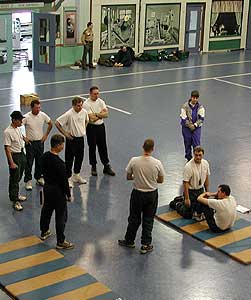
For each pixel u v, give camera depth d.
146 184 7.57
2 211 8.91
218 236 8.20
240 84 19.20
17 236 8.11
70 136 9.69
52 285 6.83
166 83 18.94
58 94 16.77
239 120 14.63
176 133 13.24
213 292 6.93
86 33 20.83
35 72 20.20
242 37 27.11
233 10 26.30
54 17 19.78
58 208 7.66
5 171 10.51
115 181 10.25
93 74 20.14
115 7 22.44
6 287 6.76
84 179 10.26
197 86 18.64
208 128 13.80
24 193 9.55
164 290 6.93
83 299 6.57
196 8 25.02
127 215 8.93
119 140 12.55
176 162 11.30
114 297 6.64
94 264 7.46
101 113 10.08
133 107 15.54
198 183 8.57
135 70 21.17
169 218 8.73
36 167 9.75
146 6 23.38
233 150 12.20
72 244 7.93
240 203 9.47
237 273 7.36
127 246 7.94
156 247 7.95
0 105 15.20
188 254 7.79
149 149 7.57
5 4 15.30
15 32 23.94
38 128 9.49
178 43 24.98
